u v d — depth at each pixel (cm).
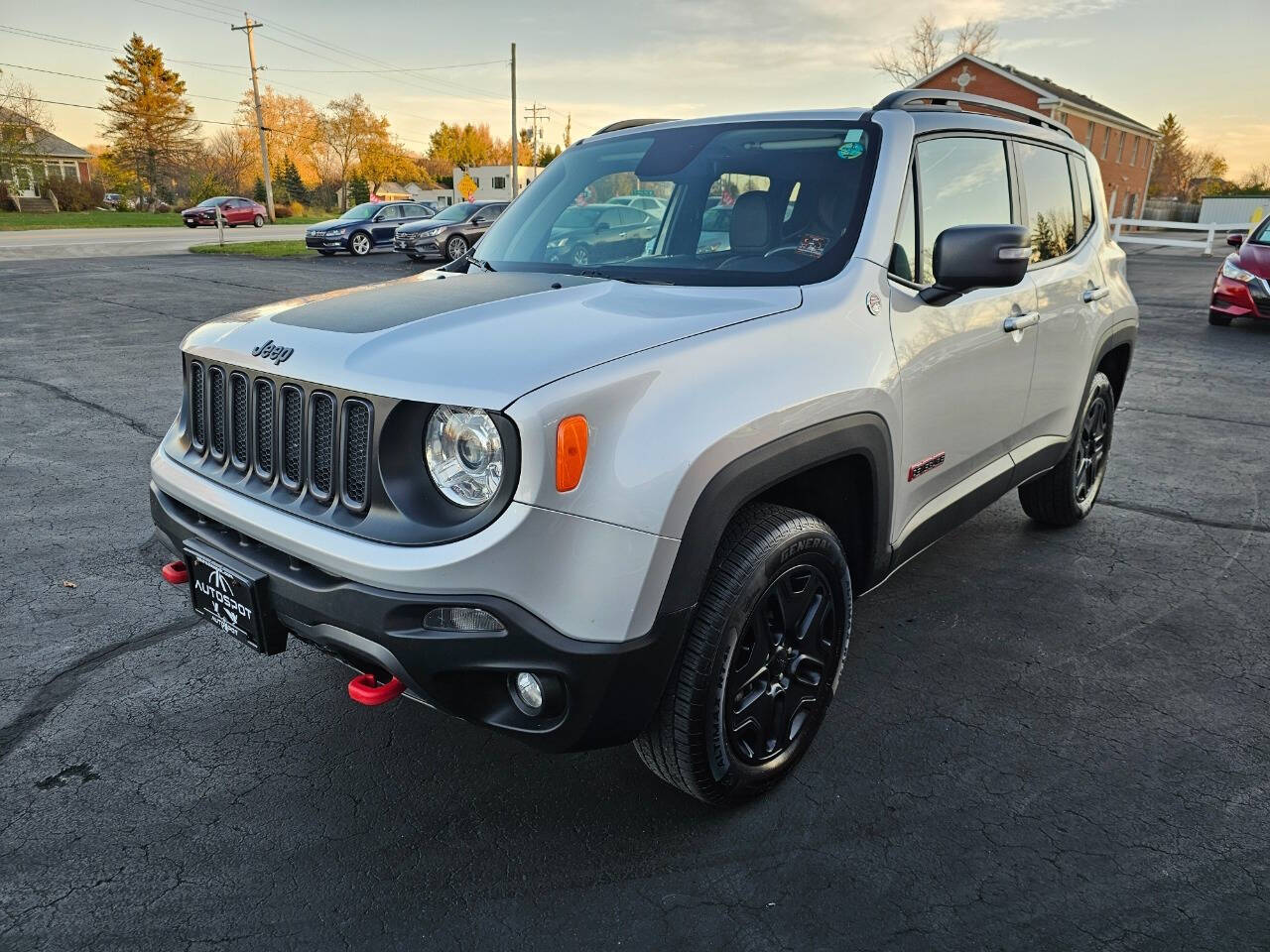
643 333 206
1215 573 393
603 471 186
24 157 6000
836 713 285
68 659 314
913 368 262
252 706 288
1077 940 197
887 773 256
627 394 190
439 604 184
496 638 184
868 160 277
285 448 217
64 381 763
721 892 212
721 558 214
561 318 219
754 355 214
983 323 299
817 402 222
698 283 264
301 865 220
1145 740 272
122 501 471
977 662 317
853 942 197
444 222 2000
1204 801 245
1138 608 359
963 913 205
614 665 189
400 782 251
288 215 5859
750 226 278
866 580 269
